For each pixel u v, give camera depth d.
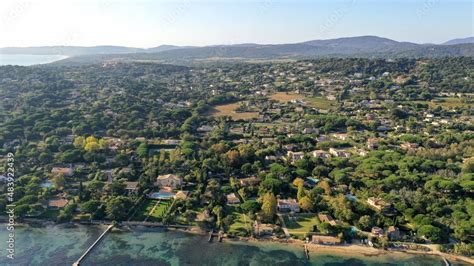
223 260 166.75
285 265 162.88
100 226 193.25
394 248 173.12
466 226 176.12
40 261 164.38
